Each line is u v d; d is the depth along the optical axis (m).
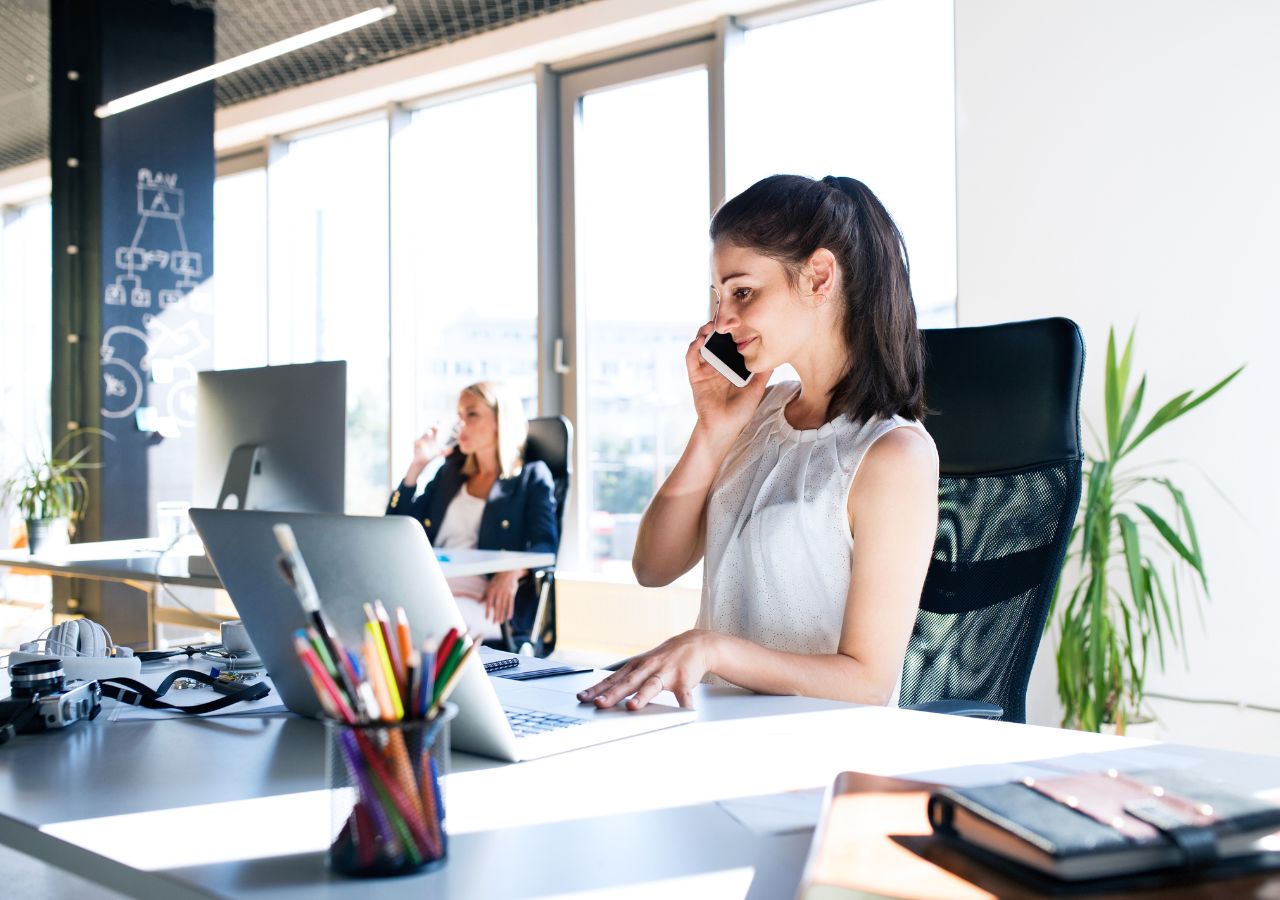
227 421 2.66
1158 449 3.16
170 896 0.72
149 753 1.05
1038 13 3.38
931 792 0.79
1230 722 3.05
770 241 1.45
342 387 2.46
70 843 0.80
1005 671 1.63
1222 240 3.08
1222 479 3.07
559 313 4.80
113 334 4.56
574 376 4.75
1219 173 3.08
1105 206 3.27
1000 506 1.72
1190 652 3.11
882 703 1.30
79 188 4.60
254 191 6.08
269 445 2.57
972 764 0.97
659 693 1.27
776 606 1.48
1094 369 3.28
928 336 1.85
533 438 3.57
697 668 1.20
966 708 1.45
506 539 3.37
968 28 3.52
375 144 5.52
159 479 4.67
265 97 5.59
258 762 1.02
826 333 1.50
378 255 5.47
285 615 1.08
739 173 4.26
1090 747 1.03
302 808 0.87
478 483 3.61
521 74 4.88
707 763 0.98
